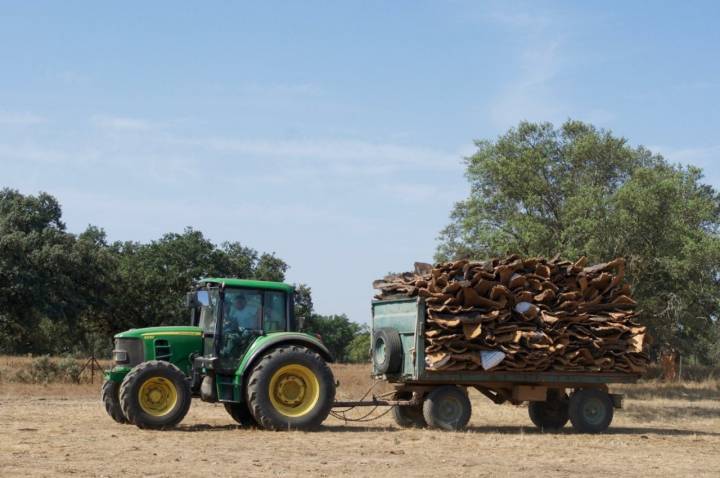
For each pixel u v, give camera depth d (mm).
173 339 15523
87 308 48750
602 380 16969
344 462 11281
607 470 11188
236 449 12352
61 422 15945
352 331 103500
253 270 63375
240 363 15227
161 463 10836
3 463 10641
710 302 30281
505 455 12461
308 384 15195
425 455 12195
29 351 54594
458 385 16422
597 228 25656
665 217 26438
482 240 27516
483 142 29625
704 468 11633
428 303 15891
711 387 37812
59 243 47625
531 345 16172
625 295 17234
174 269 57188
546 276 16703
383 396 17266
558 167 29297
